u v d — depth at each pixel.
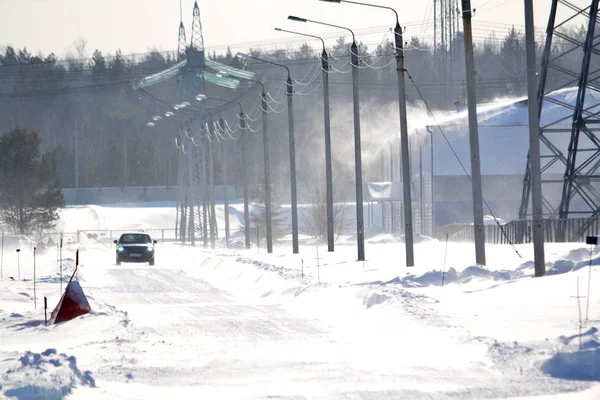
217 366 40.34
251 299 85.94
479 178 99.38
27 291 95.88
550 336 45.50
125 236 177.62
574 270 83.31
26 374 34.59
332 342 49.16
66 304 64.38
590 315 53.69
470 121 99.56
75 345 48.72
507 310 58.66
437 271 90.06
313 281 92.88
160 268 157.38
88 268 154.75
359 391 33.12
